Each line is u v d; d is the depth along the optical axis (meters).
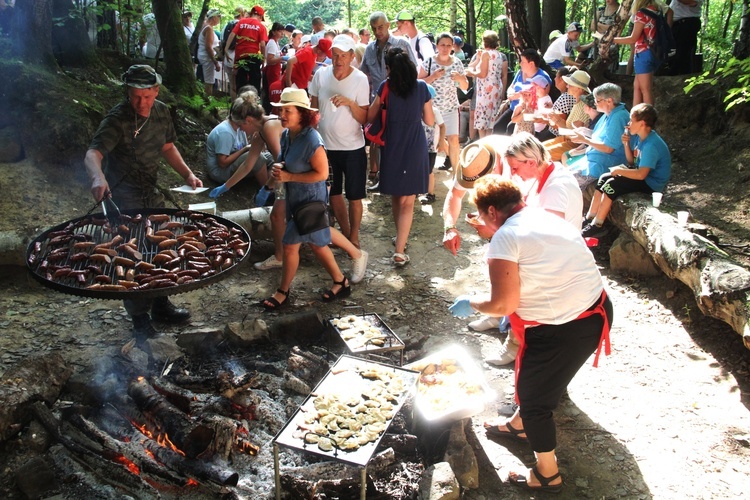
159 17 9.50
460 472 3.66
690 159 9.12
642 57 9.13
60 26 8.40
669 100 9.95
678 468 3.77
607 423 4.16
